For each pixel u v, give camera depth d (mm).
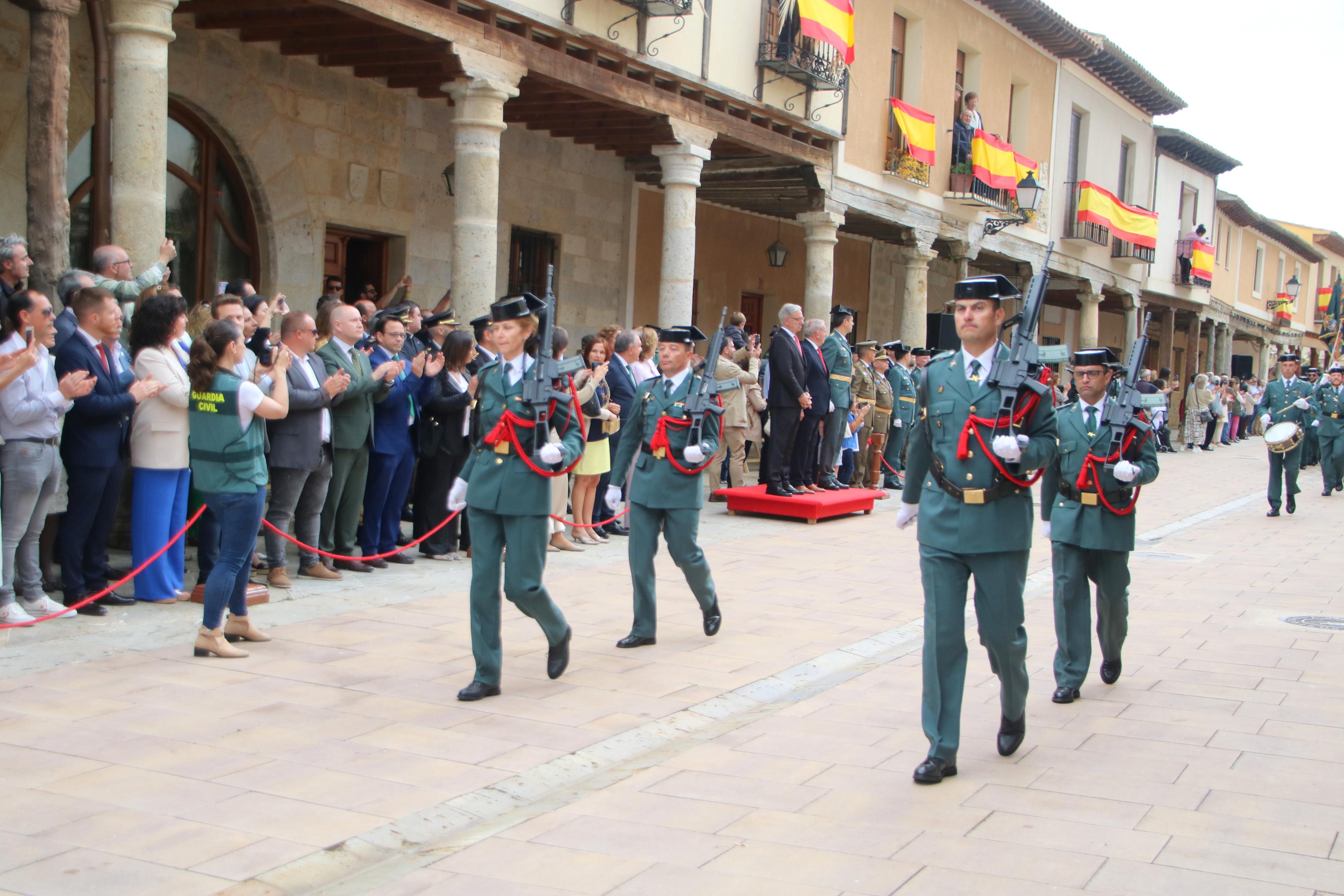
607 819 4391
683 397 7086
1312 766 5168
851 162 17453
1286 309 45438
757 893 3746
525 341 6145
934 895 3748
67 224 7711
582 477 10516
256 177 12430
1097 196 25422
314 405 7895
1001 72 22453
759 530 12258
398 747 5062
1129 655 7398
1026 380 4871
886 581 9633
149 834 4035
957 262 21125
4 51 10242
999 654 5039
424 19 10070
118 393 6996
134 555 7355
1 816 4137
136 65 8273
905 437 16422
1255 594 9727
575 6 12008
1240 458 27859
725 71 14438
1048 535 6348
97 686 5707
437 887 3775
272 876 3738
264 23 11305
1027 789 4801
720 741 5395
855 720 5758
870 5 17594
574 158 16844
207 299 12273
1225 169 34531
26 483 6516
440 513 9477
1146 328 6383
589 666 6609
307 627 7113
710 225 20016
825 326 13695
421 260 14586
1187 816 4512
